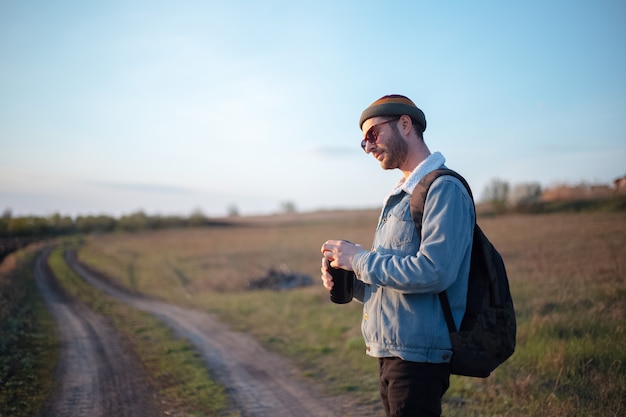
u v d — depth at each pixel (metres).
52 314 12.43
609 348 5.01
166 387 6.09
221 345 8.78
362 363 6.73
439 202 1.74
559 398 4.28
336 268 2.09
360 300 2.20
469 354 1.71
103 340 9.20
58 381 6.34
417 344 1.74
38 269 26.77
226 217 111.06
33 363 7.04
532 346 5.55
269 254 29.50
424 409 1.73
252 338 9.29
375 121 1.95
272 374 6.74
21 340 8.53
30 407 5.26
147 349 8.34
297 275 19.39
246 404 5.48
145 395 5.77
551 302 7.15
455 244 1.68
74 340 9.10
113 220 61.28
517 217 24.28
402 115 1.93
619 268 8.09
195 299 16.39
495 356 1.74
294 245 34.38
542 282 8.52
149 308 14.36
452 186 1.77
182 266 27.52
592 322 5.86
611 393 4.13
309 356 7.52
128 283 22.11
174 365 7.15
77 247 44.38
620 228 10.76
